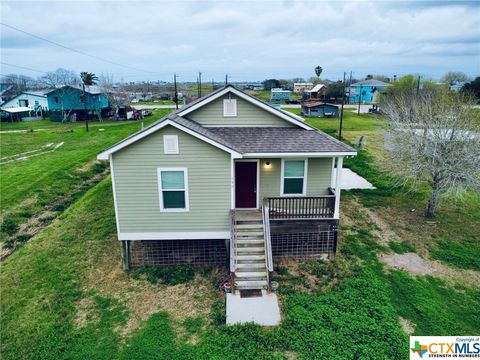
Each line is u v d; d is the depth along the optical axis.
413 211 16.78
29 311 9.87
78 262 12.38
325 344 8.35
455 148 14.70
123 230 11.66
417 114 16.89
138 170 11.13
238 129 13.46
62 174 22.50
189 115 13.55
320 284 10.92
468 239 14.02
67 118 49.81
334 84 73.75
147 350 8.33
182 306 10.02
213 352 8.23
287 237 12.44
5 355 8.37
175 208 11.56
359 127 40.16
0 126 45.19
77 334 8.95
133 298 10.42
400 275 11.50
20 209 17.12
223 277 11.46
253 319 9.30
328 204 12.29
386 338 8.57
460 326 9.22
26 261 12.41
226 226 11.78
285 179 13.22
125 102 67.62
